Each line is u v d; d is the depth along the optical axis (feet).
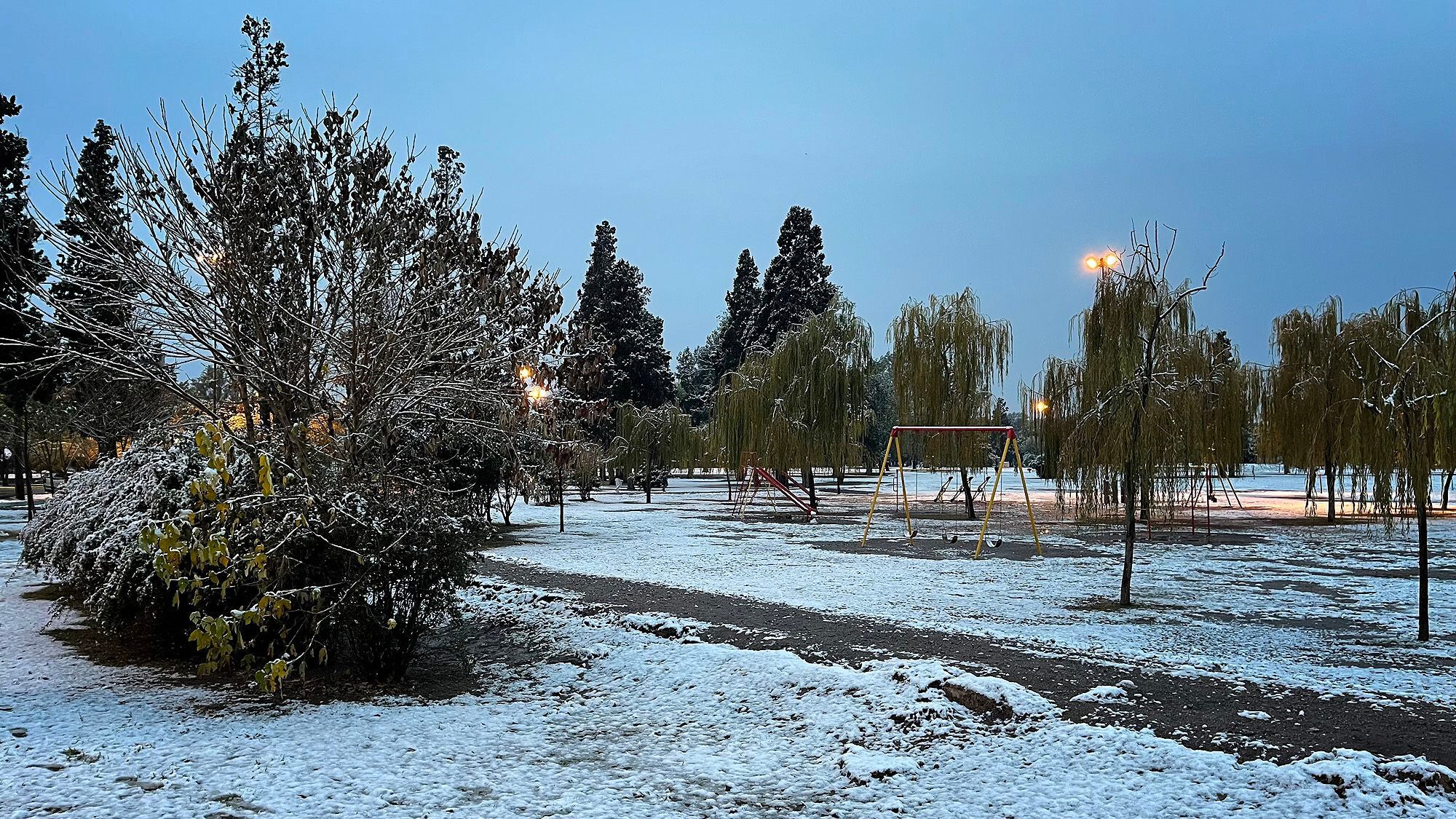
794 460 92.89
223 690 24.48
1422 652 28.73
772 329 192.44
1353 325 75.66
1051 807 15.81
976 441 91.20
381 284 33.96
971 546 63.41
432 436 46.19
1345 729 19.29
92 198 33.12
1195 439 69.26
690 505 118.01
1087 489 59.82
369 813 15.66
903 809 15.99
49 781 16.93
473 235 42.75
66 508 36.55
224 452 23.68
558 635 30.78
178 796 16.29
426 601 25.96
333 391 34.14
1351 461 36.86
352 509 25.48
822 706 21.84
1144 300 46.34
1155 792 16.16
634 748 19.66
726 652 26.61
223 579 24.71
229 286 31.42
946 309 93.20
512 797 16.56
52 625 33.78
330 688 24.70
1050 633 31.58
